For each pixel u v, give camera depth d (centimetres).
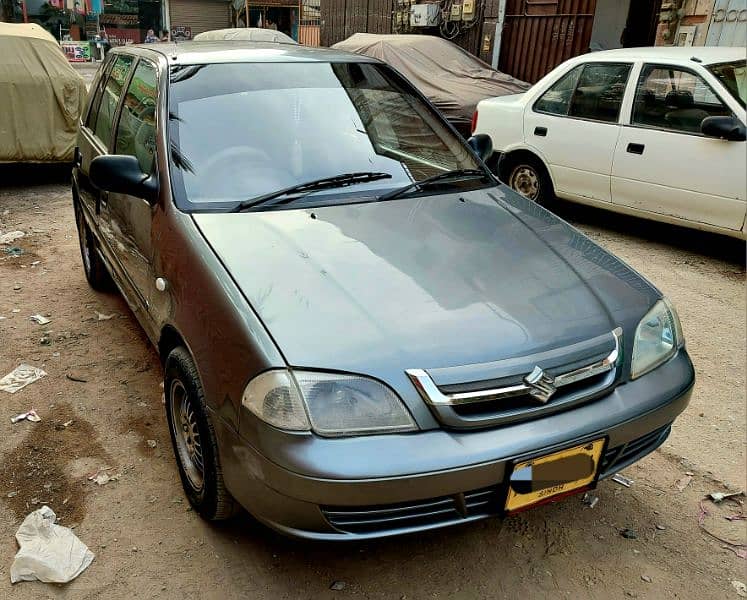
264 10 2848
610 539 242
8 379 329
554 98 595
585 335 207
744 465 287
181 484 260
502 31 1038
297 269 215
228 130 275
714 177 486
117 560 223
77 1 3089
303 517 184
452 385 184
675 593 219
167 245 244
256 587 215
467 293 212
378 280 213
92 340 373
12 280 459
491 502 193
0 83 663
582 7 930
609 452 211
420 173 293
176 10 3189
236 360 193
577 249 258
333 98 305
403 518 187
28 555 217
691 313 437
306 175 271
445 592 216
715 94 487
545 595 216
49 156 708
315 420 179
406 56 900
